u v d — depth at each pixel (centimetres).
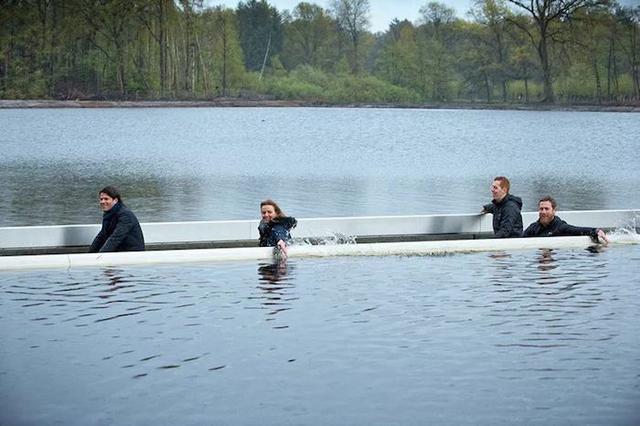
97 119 15525
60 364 1308
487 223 2562
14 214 3584
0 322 1523
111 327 1497
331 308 1628
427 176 5494
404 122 15112
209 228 2383
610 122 15125
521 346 1399
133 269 1962
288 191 4516
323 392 1202
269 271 1953
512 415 1125
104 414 1127
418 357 1345
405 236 2509
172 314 1581
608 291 1769
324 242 2452
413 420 1109
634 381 1240
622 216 2703
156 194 4356
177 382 1236
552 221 2361
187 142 9494
